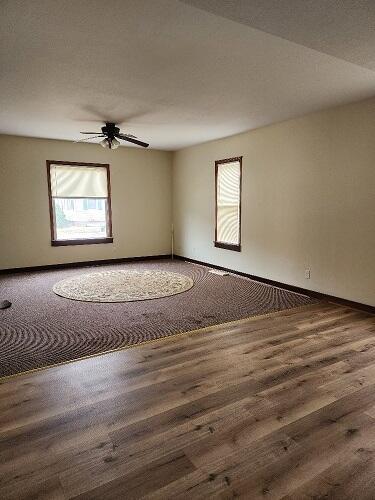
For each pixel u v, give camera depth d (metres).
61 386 2.38
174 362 2.74
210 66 2.94
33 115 4.55
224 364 2.70
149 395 2.26
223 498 1.47
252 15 1.93
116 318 3.77
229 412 2.07
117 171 7.01
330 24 2.03
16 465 1.65
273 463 1.67
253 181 5.52
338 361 2.74
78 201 6.76
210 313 3.95
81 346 3.04
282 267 5.13
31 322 3.63
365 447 1.78
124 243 7.29
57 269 6.48
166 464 1.66
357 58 2.53
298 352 2.91
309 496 1.48
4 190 5.95
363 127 3.89
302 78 3.23
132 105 4.09
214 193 6.44
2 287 5.10
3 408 2.12
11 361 2.75
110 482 1.55
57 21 2.19
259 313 3.96
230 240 6.17
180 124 5.08
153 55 2.71
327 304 4.32
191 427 1.93
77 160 6.55
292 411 2.08
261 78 3.22
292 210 4.88
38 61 2.81
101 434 1.88
